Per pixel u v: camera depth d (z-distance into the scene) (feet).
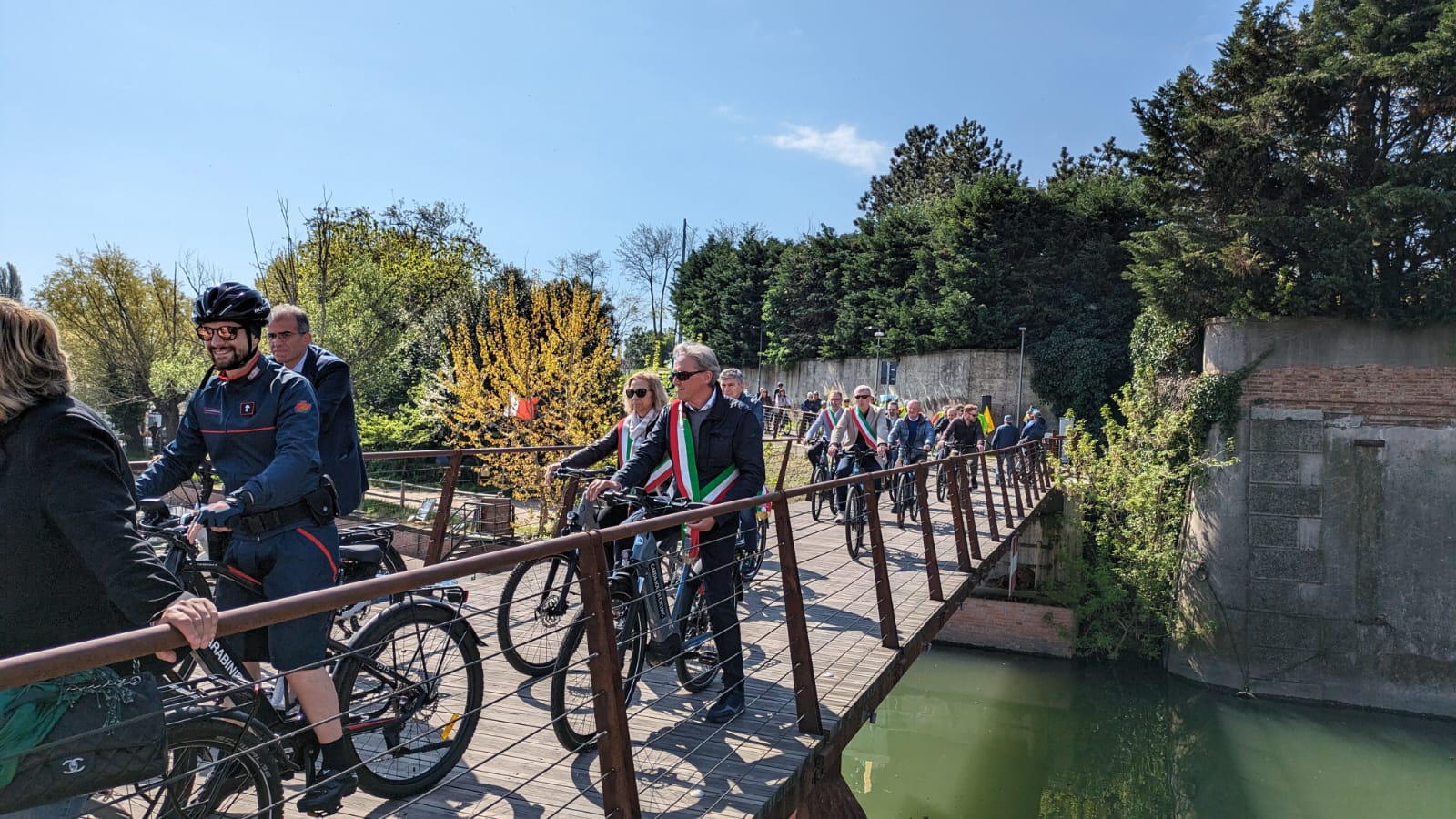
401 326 112.06
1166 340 79.92
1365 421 66.39
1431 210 62.64
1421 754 58.34
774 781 13.65
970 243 141.69
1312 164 69.92
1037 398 136.46
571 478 21.45
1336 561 66.54
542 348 66.18
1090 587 76.69
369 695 11.50
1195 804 51.67
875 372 162.81
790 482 73.51
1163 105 78.95
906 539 42.39
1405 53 64.23
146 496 10.87
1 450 6.88
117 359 114.21
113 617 7.38
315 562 10.52
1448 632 63.52
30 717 6.74
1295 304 67.26
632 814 10.62
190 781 9.18
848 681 19.15
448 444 76.95
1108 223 134.92
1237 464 69.62
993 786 53.72
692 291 222.28
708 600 16.16
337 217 138.21
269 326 13.94
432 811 11.91
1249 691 67.72
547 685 16.97
